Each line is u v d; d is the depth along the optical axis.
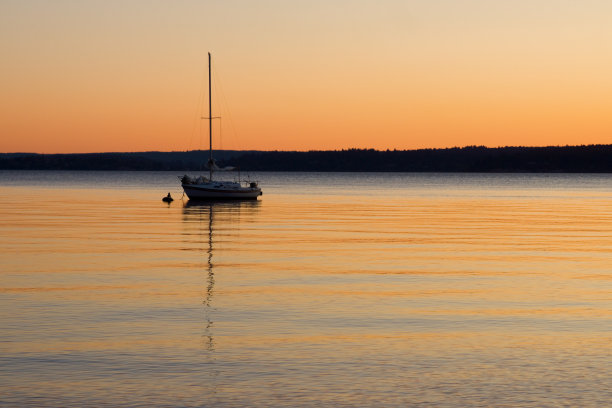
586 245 49.53
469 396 17.22
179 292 30.08
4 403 16.58
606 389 17.72
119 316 25.33
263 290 30.69
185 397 17.08
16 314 25.52
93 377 18.45
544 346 21.53
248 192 110.50
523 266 38.50
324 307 27.08
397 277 34.44
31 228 60.97
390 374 18.83
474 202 114.38
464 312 26.25
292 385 17.97
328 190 168.75
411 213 85.31
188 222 68.94
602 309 26.91
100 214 80.06
